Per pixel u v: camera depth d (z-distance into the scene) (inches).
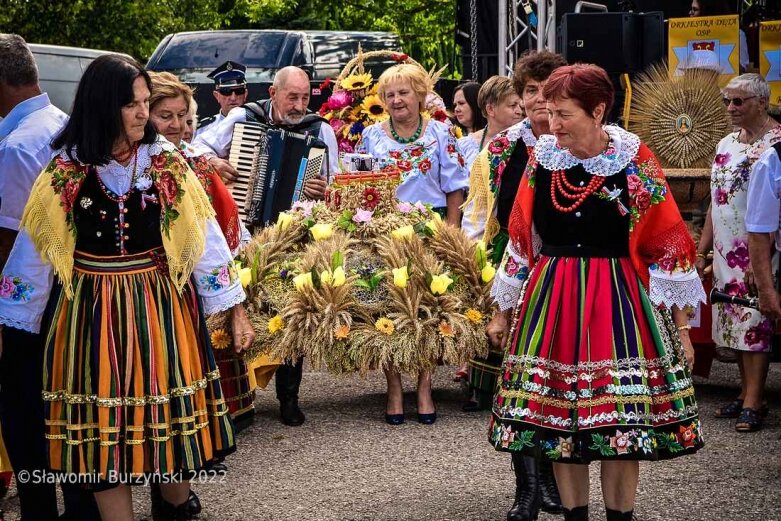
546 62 163.6
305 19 891.4
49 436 133.7
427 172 247.6
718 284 217.6
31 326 135.3
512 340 137.4
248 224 228.1
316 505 165.3
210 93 475.8
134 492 174.7
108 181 132.3
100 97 130.0
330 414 221.1
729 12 316.2
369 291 196.7
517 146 169.8
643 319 132.9
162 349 133.3
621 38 291.4
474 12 458.9
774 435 204.2
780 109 271.1
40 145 154.3
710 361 239.9
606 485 138.5
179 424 134.1
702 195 241.1
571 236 135.1
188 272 134.7
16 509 167.5
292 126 236.5
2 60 155.9
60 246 131.5
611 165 132.9
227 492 171.9
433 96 271.0
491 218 172.2
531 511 153.6
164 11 761.6
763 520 156.6
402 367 191.8
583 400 130.2
